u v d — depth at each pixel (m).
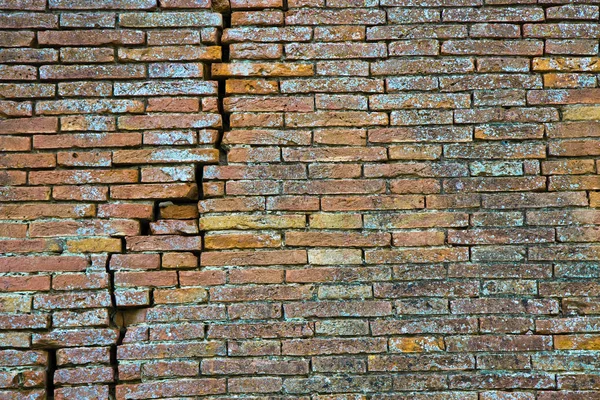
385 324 3.21
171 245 3.26
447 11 3.40
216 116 3.33
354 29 3.39
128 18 3.37
